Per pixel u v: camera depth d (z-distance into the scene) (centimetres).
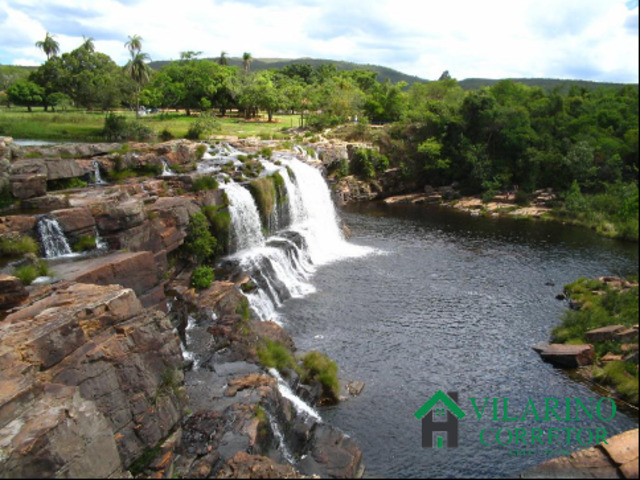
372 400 2423
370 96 10075
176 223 3116
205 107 9881
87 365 1512
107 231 2642
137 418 1575
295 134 8012
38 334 1471
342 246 5159
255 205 4194
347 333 3119
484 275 4353
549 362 2847
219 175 4194
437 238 5616
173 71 10700
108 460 1380
